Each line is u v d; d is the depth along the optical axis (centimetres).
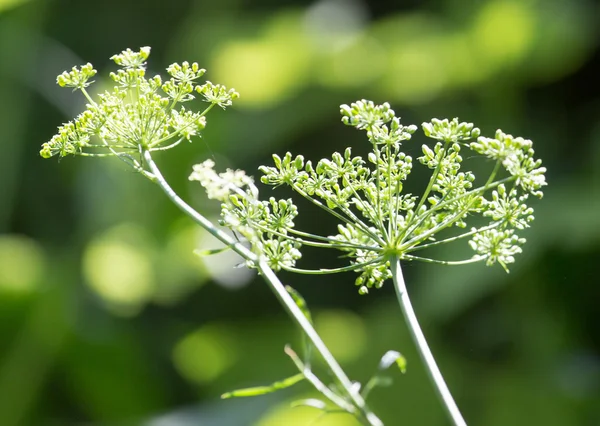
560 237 692
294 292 208
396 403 735
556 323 748
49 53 908
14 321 805
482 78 780
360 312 908
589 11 773
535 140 787
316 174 189
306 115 849
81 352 825
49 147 184
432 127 182
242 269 879
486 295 756
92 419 849
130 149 185
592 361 733
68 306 823
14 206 931
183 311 967
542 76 774
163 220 845
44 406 840
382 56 838
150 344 919
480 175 721
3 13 840
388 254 184
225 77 890
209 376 887
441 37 823
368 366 760
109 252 836
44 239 969
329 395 200
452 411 161
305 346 206
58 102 881
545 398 704
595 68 796
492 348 765
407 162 187
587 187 721
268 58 880
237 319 972
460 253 717
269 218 188
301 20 915
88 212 840
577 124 803
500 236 186
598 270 721
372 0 980
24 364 810
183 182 842
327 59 854
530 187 177
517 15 757
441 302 707
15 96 869
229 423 670
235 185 173
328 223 927
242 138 859
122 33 1095
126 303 841
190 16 1038
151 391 861
